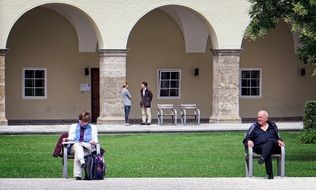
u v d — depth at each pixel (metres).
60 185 21.17
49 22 45.06
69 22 45.12
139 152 29.98
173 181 21.95
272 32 47.84
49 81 45.31
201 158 28.28
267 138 22.73
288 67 48.19
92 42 45.34
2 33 40.31
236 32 43.03
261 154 22.92
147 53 46.34
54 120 45.47
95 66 45.66
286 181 21.95
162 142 33.53
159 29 46.38
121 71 42.03
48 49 45.19
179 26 46.31
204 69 46.91
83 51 45.50
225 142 33.50
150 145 32.38
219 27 42.91
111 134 37.25
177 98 46.78
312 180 22.16
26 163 26.70
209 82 47.03
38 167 25.78
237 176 23.98
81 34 45.03
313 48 27.09
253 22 27.73
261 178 22.62
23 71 44.97
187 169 25.50
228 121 43.19
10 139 34.53
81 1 41.53
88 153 22.67
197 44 46.66
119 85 42.09
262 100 47.94
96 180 22.19
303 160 27.70
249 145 22.81
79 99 45.69
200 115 47.00
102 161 22.53
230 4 42.94
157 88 46.50
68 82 45.50
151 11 46.16
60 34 45.22
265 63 47.84
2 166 25.92
